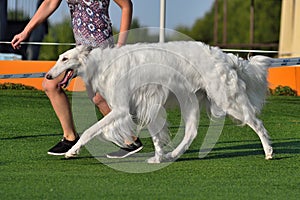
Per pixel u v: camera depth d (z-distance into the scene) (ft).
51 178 23.03
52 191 21.25
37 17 27.07
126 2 26.45
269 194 21.34
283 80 50.93
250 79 26.66
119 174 23.90
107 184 22.31
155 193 21.24
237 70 26.32
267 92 27.25
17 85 51.31
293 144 30.91
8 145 29.66
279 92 50.57
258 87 26.89
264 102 27.20
